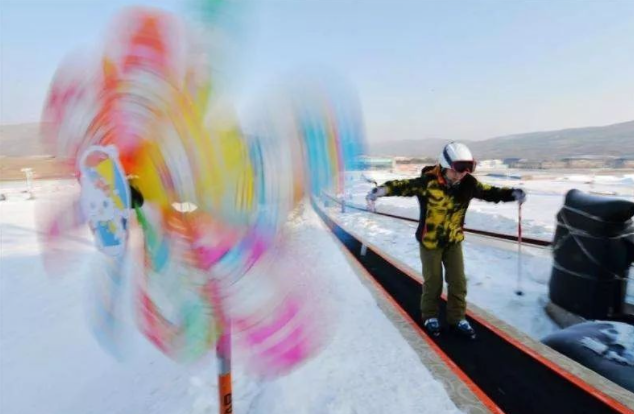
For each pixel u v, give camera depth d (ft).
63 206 3.82
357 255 20.63
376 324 11.48
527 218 35.29
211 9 3.40
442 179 9.57
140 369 9.86
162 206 3.97
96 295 4.16
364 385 8.29
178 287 4.26
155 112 3.61
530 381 8.42
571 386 8.23
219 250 4.13
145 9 3.39
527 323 14.03
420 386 8.25
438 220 9.96
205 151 3.71
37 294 17.02
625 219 12.46
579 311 13.17
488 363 9.19
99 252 3.92
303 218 4.37
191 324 4.51
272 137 3.66
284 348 5.69
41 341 12.23
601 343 9.96
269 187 3.80
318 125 3.65
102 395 8.95
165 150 3.74
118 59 3.49
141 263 4.08
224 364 5.36
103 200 3.78
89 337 12.28
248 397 8.10
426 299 10.81
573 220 13.58
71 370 10.27
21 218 43.11
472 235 28.14
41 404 8.84
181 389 8.73
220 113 3.62
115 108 3.58
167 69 3.52
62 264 3.94
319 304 8.64
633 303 13.61
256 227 4.06
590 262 12.87
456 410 7.47
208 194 3.87
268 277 4.70
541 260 19.42
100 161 3.67
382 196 9.62
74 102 3.45
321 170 3.73
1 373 10.36
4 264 23.58
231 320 4.87
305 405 7.67
